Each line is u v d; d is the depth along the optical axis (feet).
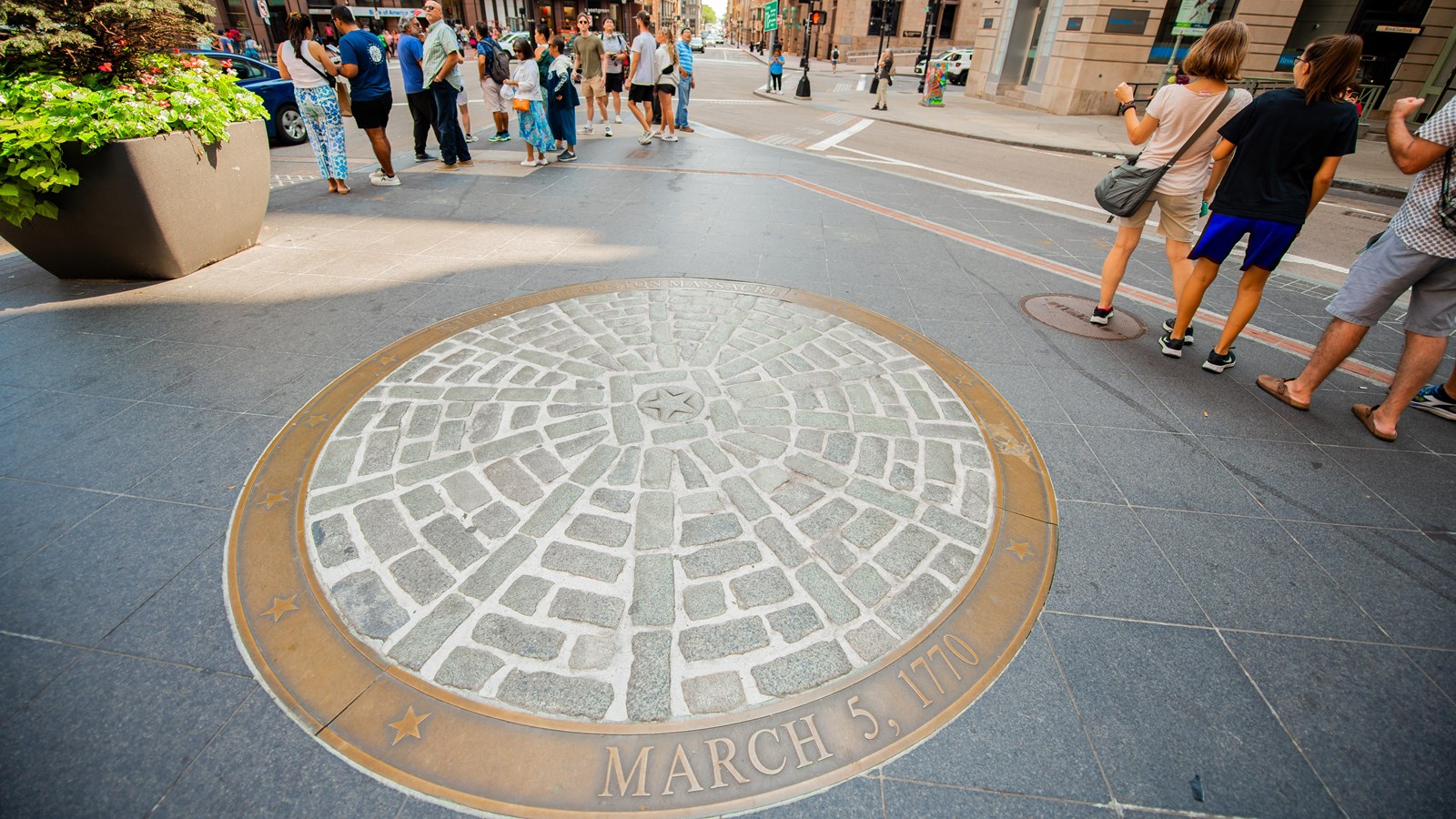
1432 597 7.63
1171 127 12.42
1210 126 12.03
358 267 16.76
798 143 41.22
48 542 7.70
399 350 12.34
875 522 8.34
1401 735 6.11
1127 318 15.11
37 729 5.77
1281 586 7.70
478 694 6.18
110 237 14.60
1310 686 6.53
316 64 22.39
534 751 5.75
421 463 9.17
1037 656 6.73
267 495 8.55
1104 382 12.10
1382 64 52.08
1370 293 10.07
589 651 6.60
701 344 12.83
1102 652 6.79
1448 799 5.60
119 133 13.70
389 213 21.74
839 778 5.63
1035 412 11.03
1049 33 62.03
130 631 6.68
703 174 28.86
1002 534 8.27
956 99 75.51
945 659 6.66
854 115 58.23
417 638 6.69
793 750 5.82
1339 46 9.84
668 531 8.08
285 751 5.69
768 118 52.80
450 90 27.81
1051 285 17.07
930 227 22.02
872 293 15.87
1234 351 13.60
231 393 10.83
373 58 23.31
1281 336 14.49
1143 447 10.21
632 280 16.07
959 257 18.98
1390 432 10.53
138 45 15.46
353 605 7.02
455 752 5.73
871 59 141.79
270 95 34.06
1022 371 12.37
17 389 10.80
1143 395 11.71
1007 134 47.96
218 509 8.30
